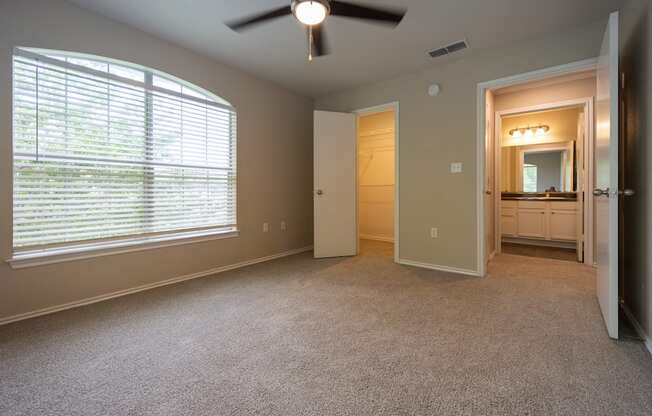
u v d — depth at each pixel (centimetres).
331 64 329
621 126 218
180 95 294
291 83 388
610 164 171
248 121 358
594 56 248
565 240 465
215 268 326
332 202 405
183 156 298
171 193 289
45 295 213
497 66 292
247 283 285
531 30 259
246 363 150
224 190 337
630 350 160
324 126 401
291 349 164
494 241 423
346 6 178
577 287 269
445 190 329
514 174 525
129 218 260
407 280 294
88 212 236
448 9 229
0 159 195
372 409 118
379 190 565
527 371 142
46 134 215
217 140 329
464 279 296
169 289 267
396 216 369
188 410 117
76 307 224
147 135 271
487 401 122
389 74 356
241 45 286
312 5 169
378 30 259
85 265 232
